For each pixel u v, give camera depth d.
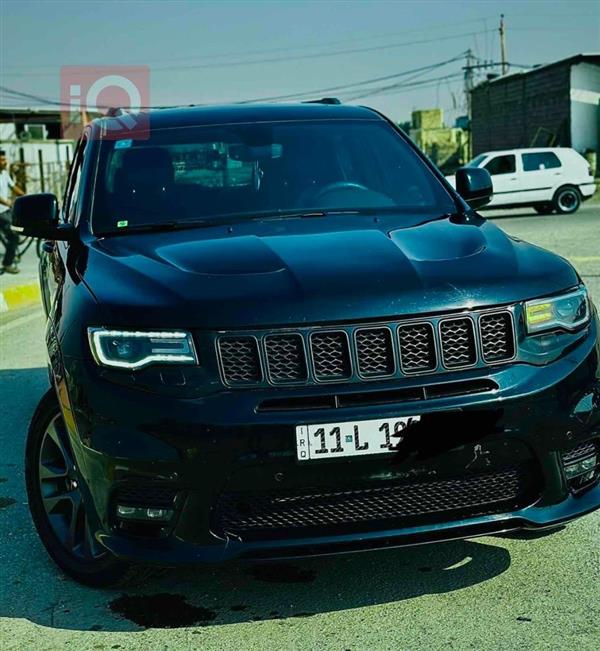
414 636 3.02
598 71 32.75
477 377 3.02
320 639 3.03
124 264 3.46
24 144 41.47
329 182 4.28
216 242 3.58
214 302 3.04
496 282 3.15
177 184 4.24
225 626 3.15
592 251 13.19
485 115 42.75
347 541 2.97
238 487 2.94
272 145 4.46
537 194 22.64
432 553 3.62
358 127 4.67
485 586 3.34
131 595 3.40
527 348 3.12
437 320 3.03
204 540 2.99
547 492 3.13
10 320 10.05
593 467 3.26
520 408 3.02
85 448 3.10
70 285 3.50
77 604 3.37
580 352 3.21
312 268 3.20
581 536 3.72
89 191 4.25
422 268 3.20
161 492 3.01
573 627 3.02
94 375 3.09
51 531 3.64
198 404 2.94
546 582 3.35
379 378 2.98
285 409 2.93
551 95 34.56
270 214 4.07
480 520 3.06
